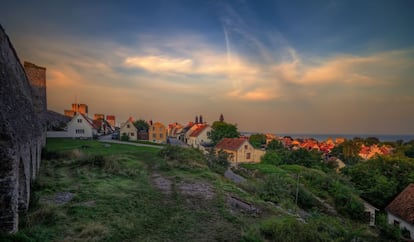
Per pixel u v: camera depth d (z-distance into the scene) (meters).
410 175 28.16
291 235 10.13
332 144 102.00
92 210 11.39
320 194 26.86
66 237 8.65
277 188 22.11
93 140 48.38
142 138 64.25
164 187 17.41
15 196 7.70
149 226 10.60
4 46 12.44
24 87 18.08
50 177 17.20
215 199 15.20
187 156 31.02
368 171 30.14
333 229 13.05
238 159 45.69
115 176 19.36
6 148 7.37
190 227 10.86
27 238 7.72
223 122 64.06
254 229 10.62
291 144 99.69
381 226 20.03
